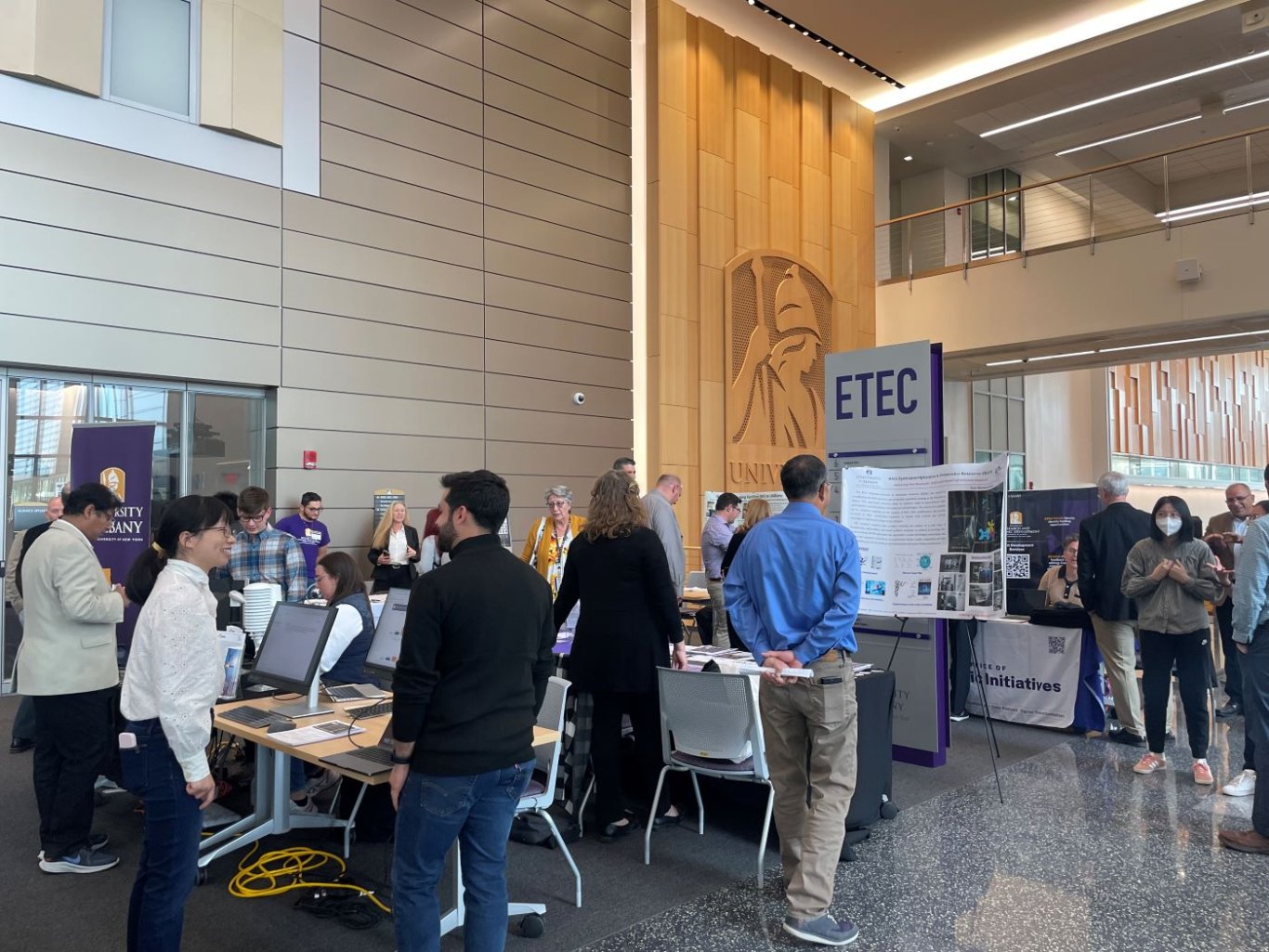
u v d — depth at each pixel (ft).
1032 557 23.43
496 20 30.94
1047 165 55.06
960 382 52.65
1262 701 12.26
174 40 23.44
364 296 27.14
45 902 10.69
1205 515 78.79
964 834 13.05
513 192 31.22
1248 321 35.63
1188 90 44.62
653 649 12.72
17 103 20.79
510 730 7.42
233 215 24.38
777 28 40.32
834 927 9.64
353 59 27.04
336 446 26.40
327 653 13.25
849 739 9.98
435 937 7.24
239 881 11.31
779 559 10.21
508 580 7.61
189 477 24.02
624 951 9.52
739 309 38.88
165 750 7.59
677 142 36.60
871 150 46.78
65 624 11.41
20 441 21.34
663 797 13.48
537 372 31.81
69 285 21.49
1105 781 15.65
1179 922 10.14
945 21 39.60
